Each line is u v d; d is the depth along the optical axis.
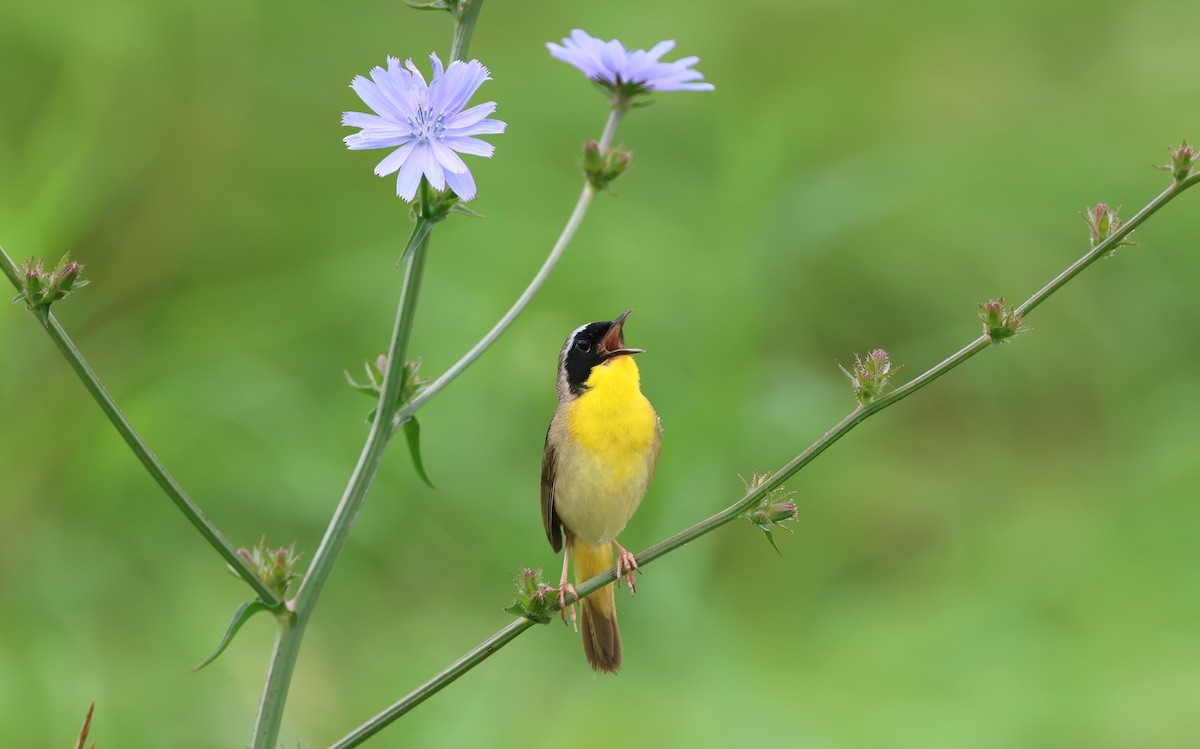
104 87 13.89
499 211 14.86
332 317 14.04
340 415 12.92
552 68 17.06
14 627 10.77
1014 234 15.75
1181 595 11.37
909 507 13.29
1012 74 18.47
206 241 14.76
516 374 13.16
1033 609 11.62
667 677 11.18
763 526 5.57
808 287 15.09
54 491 11.86
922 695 10.70
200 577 11.66
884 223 15.70
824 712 10.60
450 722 10.70
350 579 12.05
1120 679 10.52
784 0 18.78
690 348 13.66
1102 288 15.55
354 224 15.28
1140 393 14.57
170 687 10.70
